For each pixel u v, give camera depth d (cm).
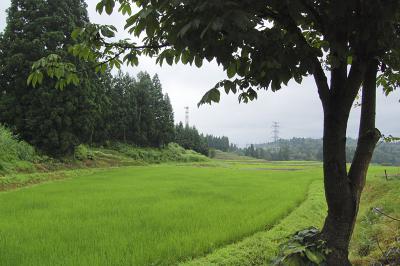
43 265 667
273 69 307
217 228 977
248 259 773
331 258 344
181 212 1224
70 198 1567
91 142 5081
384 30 285
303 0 303
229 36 238
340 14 279
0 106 3189
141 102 6419
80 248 783
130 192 1812
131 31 308
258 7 274
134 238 860
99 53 389
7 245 794
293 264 335
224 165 6825
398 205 1056
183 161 6869
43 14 3328
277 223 1134
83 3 3662
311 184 2423
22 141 2973
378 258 587
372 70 358
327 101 347
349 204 352
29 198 1559
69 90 3294
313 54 329
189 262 723
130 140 6275
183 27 245
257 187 2142
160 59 357
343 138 345
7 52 3278
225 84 320
